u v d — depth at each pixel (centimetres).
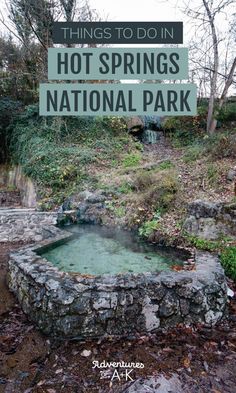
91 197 518
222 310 241
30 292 241
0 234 439
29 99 790
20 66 782
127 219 466
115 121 771
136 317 222
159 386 171
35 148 642
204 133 782
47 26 686
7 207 580
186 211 428
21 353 203
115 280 230
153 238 400
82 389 172
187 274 248
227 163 521
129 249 367
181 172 562
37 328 229
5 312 251
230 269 302
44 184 577
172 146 800
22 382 178
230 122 780
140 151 753
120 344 211
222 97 740
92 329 218
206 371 184
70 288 220
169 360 194
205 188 477
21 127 712
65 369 188
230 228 353
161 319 225
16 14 695
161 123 886
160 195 474
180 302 229
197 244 358
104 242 394
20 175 671
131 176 561
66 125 708
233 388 171
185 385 173
